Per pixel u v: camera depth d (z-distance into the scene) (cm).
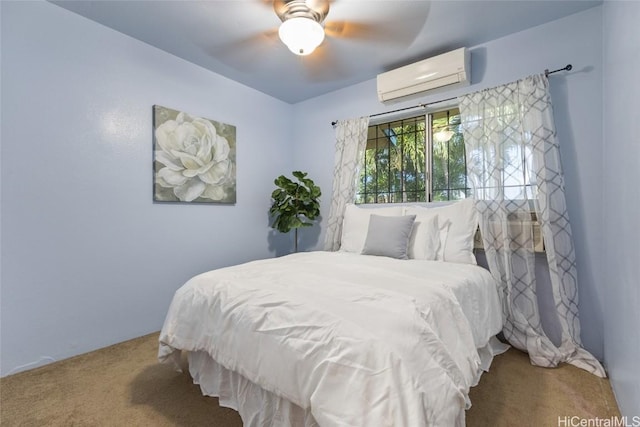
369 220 254
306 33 186
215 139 288
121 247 226
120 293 225
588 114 198
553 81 210
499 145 219
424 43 237
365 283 143
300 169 367
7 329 177
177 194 258
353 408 87
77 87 204
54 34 194
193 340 147
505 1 190
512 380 170
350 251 262
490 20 209
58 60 196
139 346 217
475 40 233
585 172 198
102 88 216
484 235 219
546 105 203
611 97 165
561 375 175
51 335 192
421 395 85
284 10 193
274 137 352
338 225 306
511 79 226
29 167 184
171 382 169
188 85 268
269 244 348
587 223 197
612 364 162
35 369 183
